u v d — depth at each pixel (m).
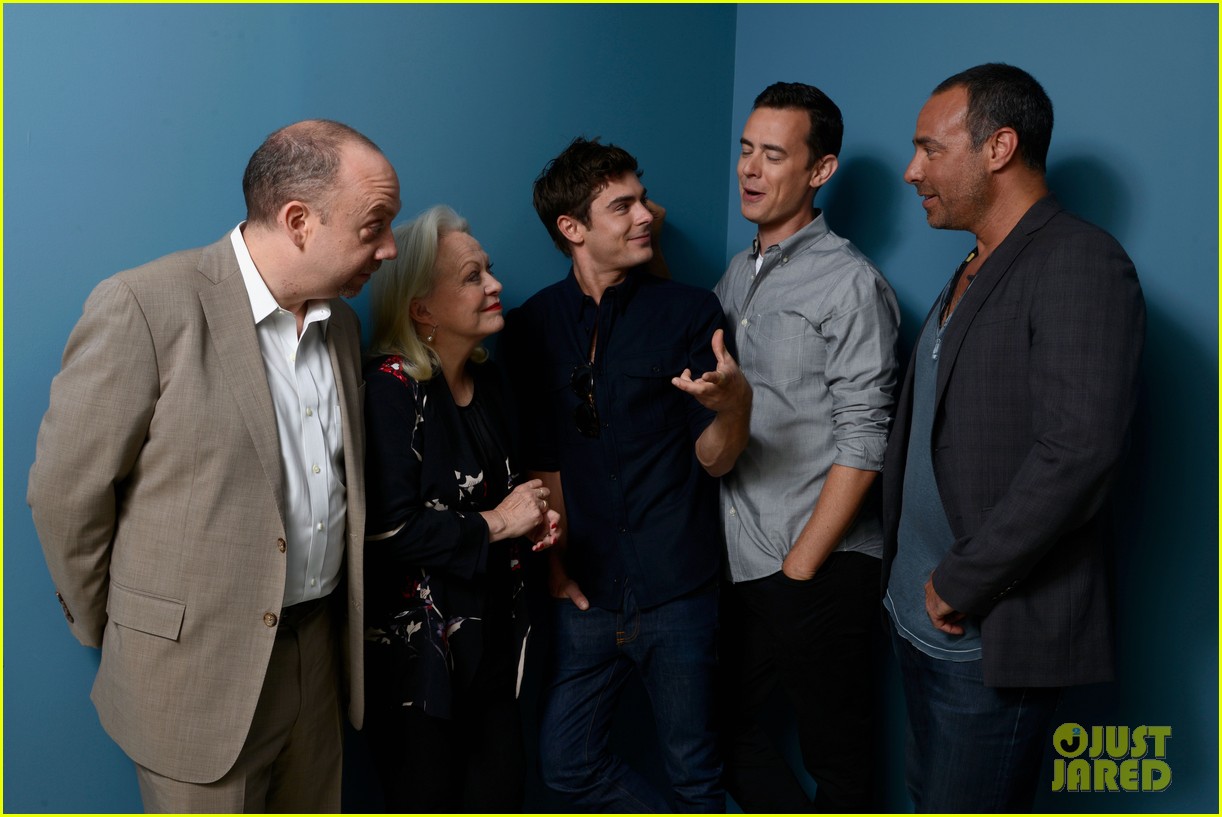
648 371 1.98
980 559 1.54
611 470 2.00
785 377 2.04
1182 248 1.72
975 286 1.63
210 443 1.44
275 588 1.51
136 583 1.47
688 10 2.41
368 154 1.48
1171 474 1.77
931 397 1.72
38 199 1.66
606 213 1.94
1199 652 1.76
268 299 1.51
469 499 1.79
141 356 1.40
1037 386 1.53
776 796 2.25
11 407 1.68
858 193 2.30
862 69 2.25
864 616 2.06
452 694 1.75
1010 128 1.61
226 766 1.51
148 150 1.75
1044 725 1.69
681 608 2.01
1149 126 1.76
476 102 2.10
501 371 2.24
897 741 2.29
